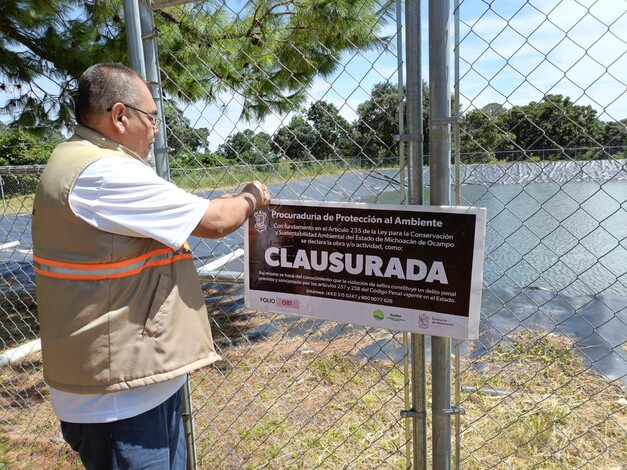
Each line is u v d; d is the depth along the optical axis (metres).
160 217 1.37
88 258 1.39
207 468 2.45
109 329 1.40
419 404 1.70
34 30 5.49
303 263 1.72
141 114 1.52
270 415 2.87
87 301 1.40
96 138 1.47
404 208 1.51
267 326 4.38
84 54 5.47
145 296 1.46
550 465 2.25
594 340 3.39
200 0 1.84
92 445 1.52
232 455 2.53
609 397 2.71
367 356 3.53
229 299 5.22
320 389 3.14
